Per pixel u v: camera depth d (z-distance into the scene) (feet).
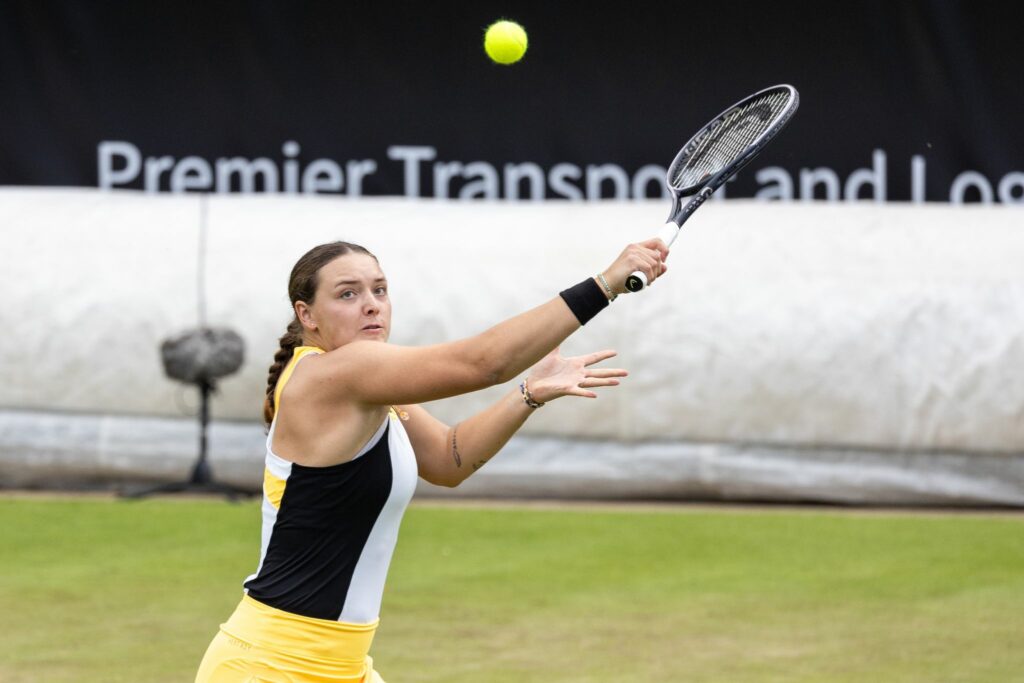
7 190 139.95
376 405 38.50
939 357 127.75
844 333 127.85
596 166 150.20
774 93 54.70
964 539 112.88
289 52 149.38
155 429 131.03
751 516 123.34
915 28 148.56
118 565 99.60
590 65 149.69
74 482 132.26
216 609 86.43
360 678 40.78
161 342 128.16
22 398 130.72
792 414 128.16
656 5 148.97
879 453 128.77
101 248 132.77
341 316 40.19
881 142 149.59
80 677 70.79
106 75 148.66
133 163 149.28
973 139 149.07
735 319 128.47
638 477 129.70
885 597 91.09
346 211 137.08
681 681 70.38
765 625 83.10
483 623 83.35
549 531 115.03
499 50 59.36
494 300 129.39
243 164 149.89
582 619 84.53
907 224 134.31
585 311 37.47
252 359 129.18
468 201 142.51
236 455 130.31
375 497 39.24
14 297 130.72
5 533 111.24
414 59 149.59
